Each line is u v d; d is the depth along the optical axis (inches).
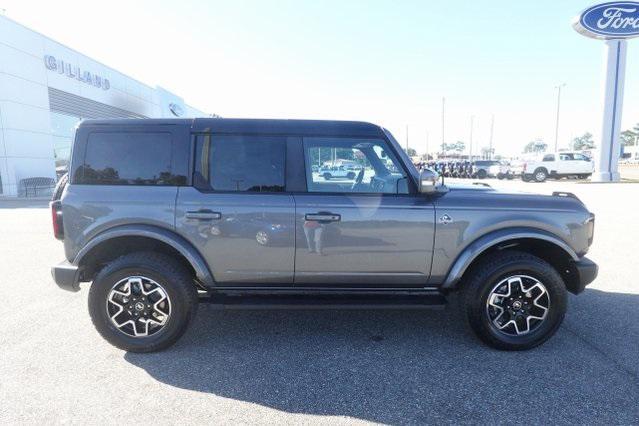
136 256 140.2
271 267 144.2
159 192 141.9
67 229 140.8
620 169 1904.5
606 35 987.9
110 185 142.7
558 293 141.9
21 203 629.9
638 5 961.5
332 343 151.4
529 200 148.6
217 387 122.3
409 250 144.4
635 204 553.9
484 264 145.0
